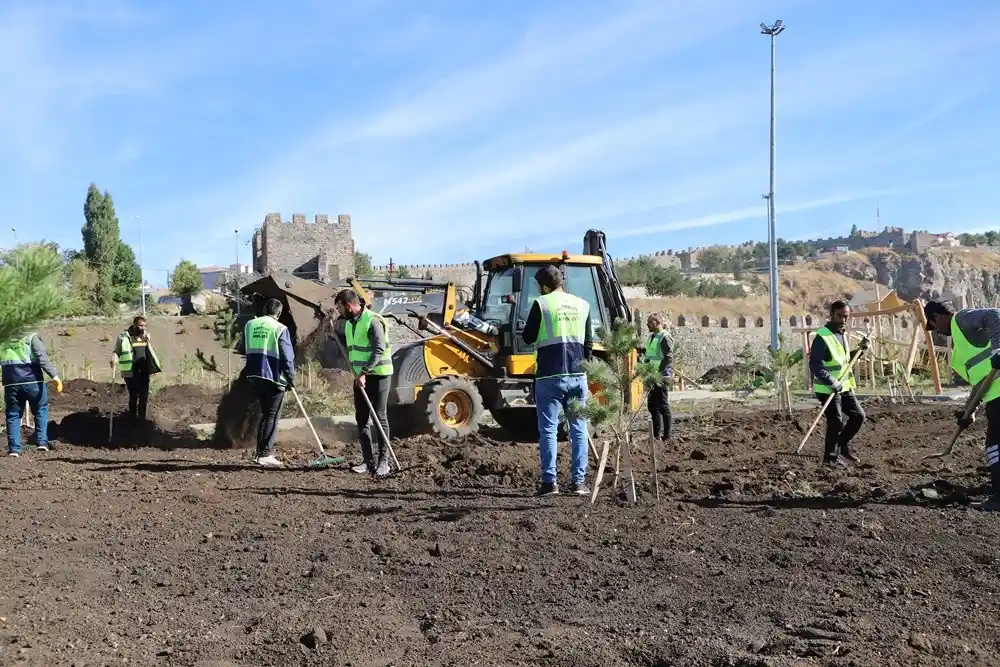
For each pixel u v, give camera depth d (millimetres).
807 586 4668
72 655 3854
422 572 5145
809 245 140500
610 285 13031
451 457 9664
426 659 3773
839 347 9219
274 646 3945
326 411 15516
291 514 6945
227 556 5633
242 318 19125
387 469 8938
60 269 4551
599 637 3977
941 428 12070
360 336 9109
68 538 6145
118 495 7762
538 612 4398
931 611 4219
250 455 10781
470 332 12469
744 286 93312
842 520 6109
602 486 7945
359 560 5445
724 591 4645
